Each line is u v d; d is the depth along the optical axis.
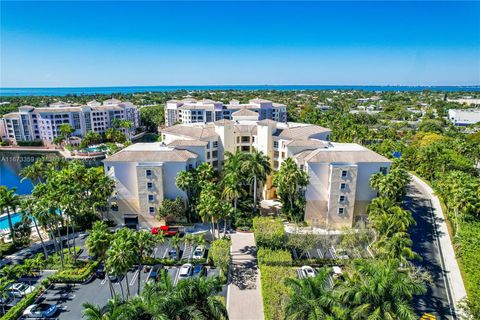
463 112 195.25
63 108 164.12
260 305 43.69
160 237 47.97
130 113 189.88
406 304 30.06
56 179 64.19
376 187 61.78
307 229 61.31
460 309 42.16
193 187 64.94
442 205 71.88
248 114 100.75
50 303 44.44
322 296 30.14
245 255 55.69
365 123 190.25
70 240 62.19
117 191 65.56
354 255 52.06
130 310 29.30
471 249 51.59
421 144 119.06
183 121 165.75
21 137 159.88
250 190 79.50
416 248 56.62
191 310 30.34
